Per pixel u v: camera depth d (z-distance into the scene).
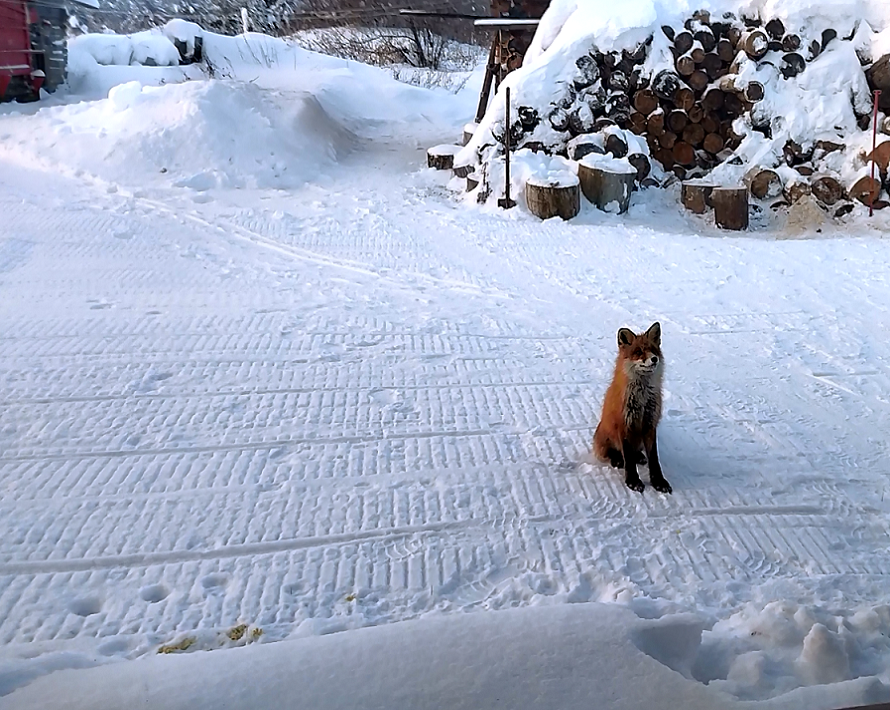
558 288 6.55
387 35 21.91
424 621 2.24
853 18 9.38
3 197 8.66
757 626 2.46
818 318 5.84
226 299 6.13
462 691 1.96
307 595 2.81
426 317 5.84
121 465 3.71
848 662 2.25
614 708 1.92
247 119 10.71
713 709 1.92
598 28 9.74
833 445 3.99
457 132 13.84
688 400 4.50
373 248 7.63
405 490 3.54
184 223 8.24
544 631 2.19
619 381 3.51
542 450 3.92
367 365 4.96
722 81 9.45
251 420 4.20
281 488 3.54
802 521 3.31
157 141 10.14
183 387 4.57
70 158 9.98
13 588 2.83
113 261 6.96
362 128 13.81
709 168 9.73
